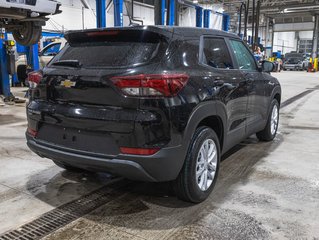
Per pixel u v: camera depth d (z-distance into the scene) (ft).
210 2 83.82
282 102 30.35
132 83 7.63
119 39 8.87
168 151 7.86
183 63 8.65
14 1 19.62
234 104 10.91
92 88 8.10
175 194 9.35
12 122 20.03
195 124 8.54
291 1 96.58
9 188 10.47
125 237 7.76
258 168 12.48
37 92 9.45
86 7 59.16
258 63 14.12
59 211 9.02
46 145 9.09
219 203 9.49
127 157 7.77
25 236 7.81
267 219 8.57
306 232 7.97
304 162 13.21
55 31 51.03
